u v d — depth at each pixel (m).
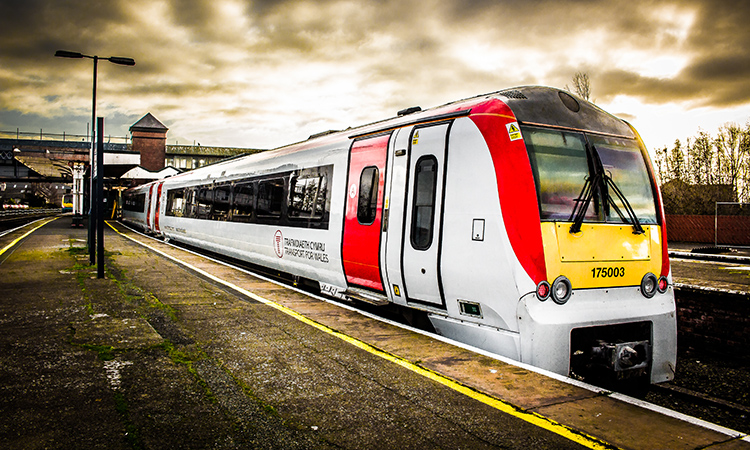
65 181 55.34
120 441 2.92
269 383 3.94
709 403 5.52
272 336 5.31
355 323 5.99
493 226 4.93
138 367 4.21
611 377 5.51
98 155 8.85
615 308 4.99
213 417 3.29
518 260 4.72
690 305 7.73
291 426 3.20
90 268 10.22
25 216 47.47
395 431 3.16
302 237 8.59
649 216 5.49
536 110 5.24
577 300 4.82
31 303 6.69
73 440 2.91
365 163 6.95
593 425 3.27
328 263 7.77
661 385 6.01
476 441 3.04
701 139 30.58
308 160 8.71
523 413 3.45
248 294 7.80
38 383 3.78
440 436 3.10
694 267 13.46
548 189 4.94
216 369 4.22
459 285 5.28
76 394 3.59
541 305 4.66
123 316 6.02
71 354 4.50
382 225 6.40
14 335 5.09
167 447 2.87
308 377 4.09
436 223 5.56
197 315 6.20
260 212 10.57
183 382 3.90
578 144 5.30
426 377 4.13
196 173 16.36
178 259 12.65
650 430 3.20
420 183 5.87
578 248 4.87
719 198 29.94
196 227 15.12
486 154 5.10
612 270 5.04
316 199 8.23
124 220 34.34
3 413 3.24
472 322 5.27
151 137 63.34
